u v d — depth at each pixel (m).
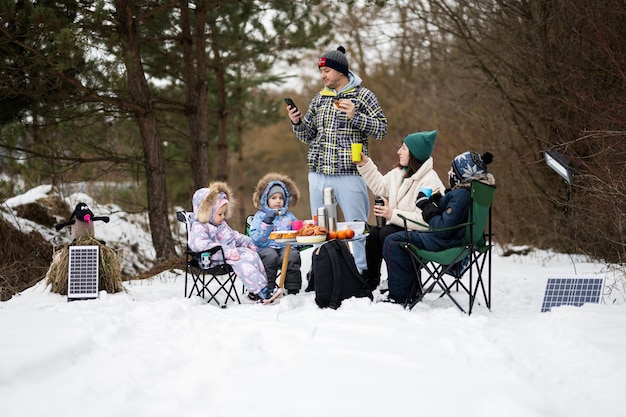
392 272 5.83
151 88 12.53
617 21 9.43
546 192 10.99
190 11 11.18
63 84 8.98
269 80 16.06
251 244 6.52
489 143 12.98
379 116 6.82
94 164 11.83
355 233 6.29
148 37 10.84
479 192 5.48
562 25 10.52
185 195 17.84
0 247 9.09
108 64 8.52
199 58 10.74
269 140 31.64
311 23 12.38
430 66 17.97
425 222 5.78
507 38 11.39
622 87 8.83
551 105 10.54
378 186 6.46
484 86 12.34
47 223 10.33
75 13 8.69
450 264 5.52
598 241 9.61
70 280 6.12
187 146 14.74
